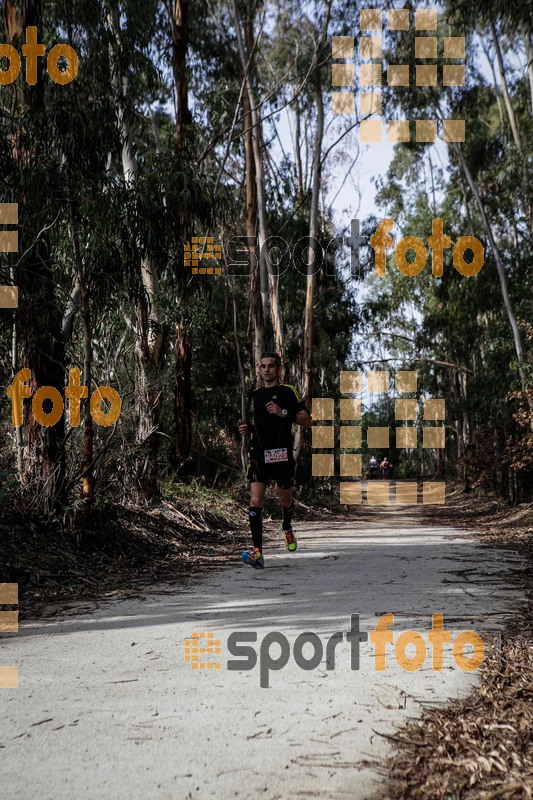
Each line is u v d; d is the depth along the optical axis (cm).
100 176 714
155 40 1306
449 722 259
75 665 334
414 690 294
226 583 580
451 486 3209
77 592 541
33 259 720
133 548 758
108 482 986
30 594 526
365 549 846
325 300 2206
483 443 2045
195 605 482
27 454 741
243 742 241
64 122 704
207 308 1259
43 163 695
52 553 639
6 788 209
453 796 204
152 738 245
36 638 390
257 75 1797
